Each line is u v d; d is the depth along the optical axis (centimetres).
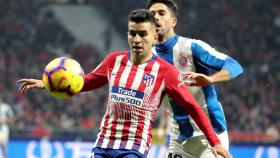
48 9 10975
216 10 10419
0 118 4884
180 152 1939
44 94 7825
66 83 1552
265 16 10150
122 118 1540
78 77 1568
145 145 1528
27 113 7462
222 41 9731
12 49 9506
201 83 1619
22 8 10712
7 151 4881
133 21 1530
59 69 1552
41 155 4822
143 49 1539
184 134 1917
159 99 1566
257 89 8131
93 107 7656
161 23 1803
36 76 8819
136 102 1537
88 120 7306
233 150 4662
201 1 10612
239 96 7912
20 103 7688
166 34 1850
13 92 8112
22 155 4862
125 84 1552
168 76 1556
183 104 1554
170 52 1847
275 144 4603
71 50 9731
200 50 1812
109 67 1598
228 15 10300
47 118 7375
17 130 5369
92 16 11081
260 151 4619
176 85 1554
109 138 1537
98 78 1619
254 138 5653
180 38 1855
